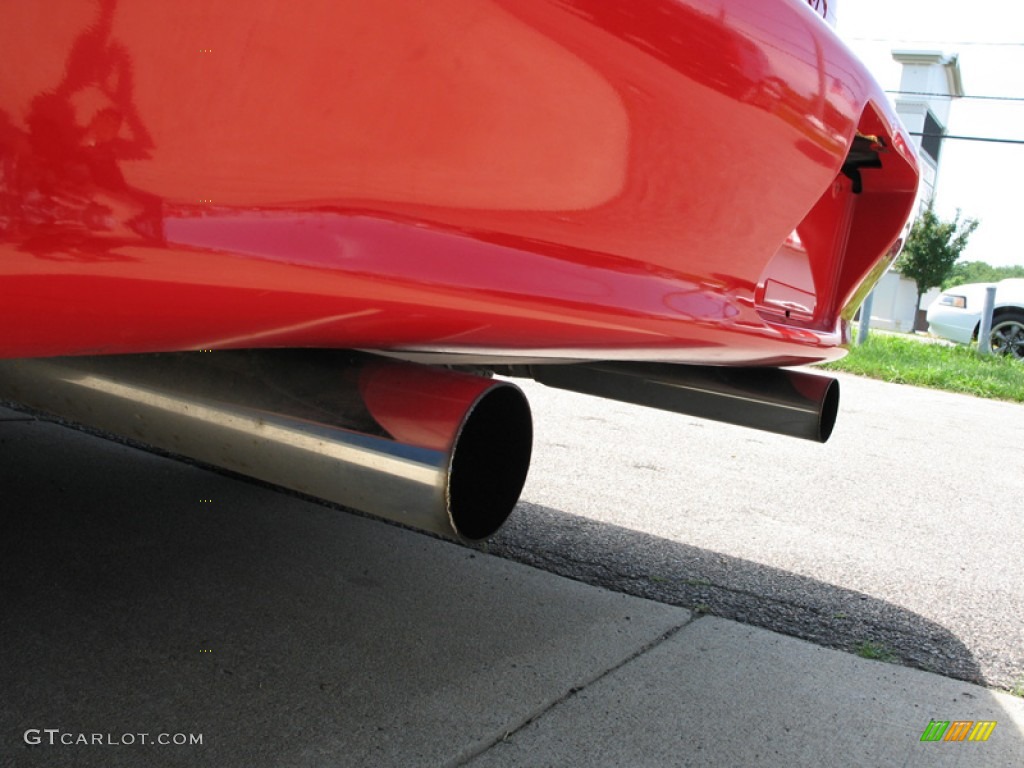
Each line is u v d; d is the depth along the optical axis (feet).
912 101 86.48
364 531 8.54
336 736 5.14
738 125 4.50
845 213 7.11
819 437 8.05
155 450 10.29
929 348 37.40
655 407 8.59
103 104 2.78
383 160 3.40
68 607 6.37
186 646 6.01
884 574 8.87
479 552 8.30
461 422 4.18
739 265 5.20
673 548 8.99
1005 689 6.59
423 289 3.63
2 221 2.71
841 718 5.90
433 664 6.09
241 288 3.23
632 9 3.76
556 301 4.13
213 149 3.01
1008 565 9.54
